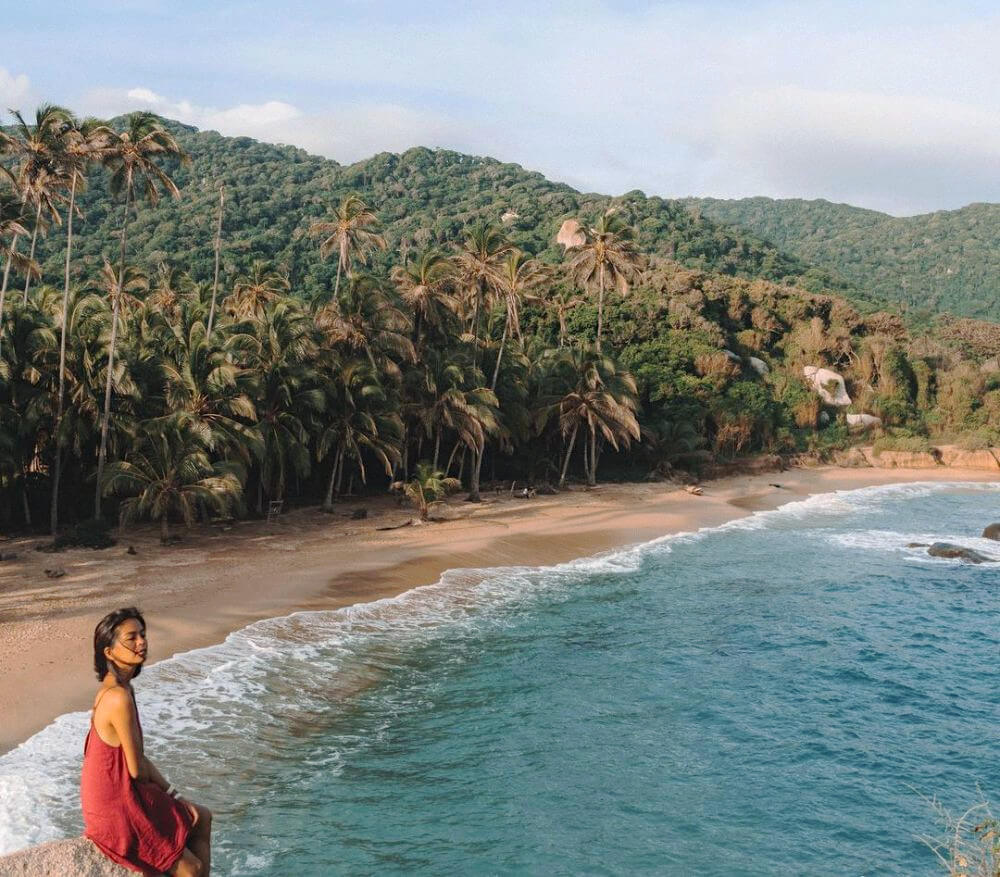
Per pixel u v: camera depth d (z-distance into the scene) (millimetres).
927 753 23016
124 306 51531
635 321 99938
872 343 111125
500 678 27891
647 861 17562
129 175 42031
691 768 21906
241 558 40969
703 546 51375
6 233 43344
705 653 31141
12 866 4766
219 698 24453
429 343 64438
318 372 52875
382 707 25109
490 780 20844
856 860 17797
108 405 42844
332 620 32656
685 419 86438
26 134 40656
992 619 36375
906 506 72375
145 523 48375
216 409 46500
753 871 17312
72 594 33188
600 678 28250
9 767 19312
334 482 60781
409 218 197000
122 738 4734
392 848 17641
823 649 31844
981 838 9867
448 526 51844
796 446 96688
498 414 61562
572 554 47250
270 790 19766
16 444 42469
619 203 194125
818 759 22562
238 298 70438
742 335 110125
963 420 107500
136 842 4816
